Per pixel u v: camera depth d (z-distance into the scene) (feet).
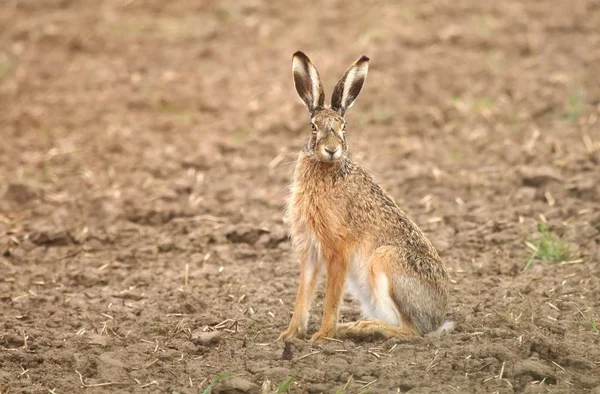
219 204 55.98
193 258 48.75
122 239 51.60
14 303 43.04
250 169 61.72
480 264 46.32
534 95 71.51
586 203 53.62
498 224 51.01
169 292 43.96
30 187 57.57
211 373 34.73
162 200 56.70
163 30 88.94
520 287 42.93
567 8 90.33
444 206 54.80
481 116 68.74
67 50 85.15
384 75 76.48
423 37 83.41
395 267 37.60
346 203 38.32
